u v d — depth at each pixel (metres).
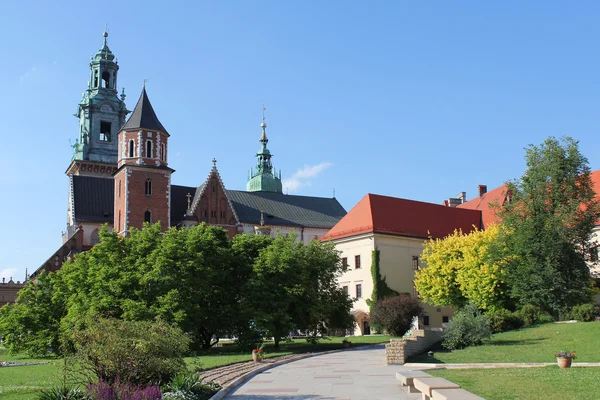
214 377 24.23
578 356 27.91
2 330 47.41
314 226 100.69
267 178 118.12
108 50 107.88
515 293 46.28
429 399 15.77
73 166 100.88
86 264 46.28
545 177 48.06
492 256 49.28
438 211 77.00
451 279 55.47
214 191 86.31
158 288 41.31
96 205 86.06
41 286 49.16
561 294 44.97
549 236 45.50
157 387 17.02
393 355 29.73
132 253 44.28
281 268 44.38
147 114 79.25
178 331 20.41
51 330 46.50
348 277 70.31
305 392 19.98
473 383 19.11
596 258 50.06
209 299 45.47
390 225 69.69
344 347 45.03
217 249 44.91
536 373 21.34
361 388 20.67
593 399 15.06
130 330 19.06
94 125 103.62
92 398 16.12
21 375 27.44
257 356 32.03
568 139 48.97
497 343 34.75
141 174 77.06
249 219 95.56
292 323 44.38
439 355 31.62
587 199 47.97
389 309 56.88
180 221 83.44
